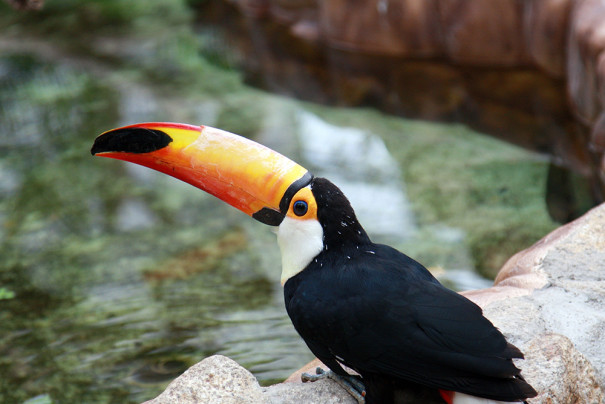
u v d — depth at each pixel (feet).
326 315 14.33
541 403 14.69
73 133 40.24
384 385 14.58
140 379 22.52
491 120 38.29
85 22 54.29
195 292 27.58
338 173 35.14
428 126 38.93
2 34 52.85
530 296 18.39
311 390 15.34
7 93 44.78
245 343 23.98
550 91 38.45
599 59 32.24
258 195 15.30
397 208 32.30
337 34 44.70
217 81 45.44
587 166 33.88
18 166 37.60
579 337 17.17
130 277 28.89
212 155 15.52
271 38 48.98
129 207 34.22
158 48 50.08
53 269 29.68
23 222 33.17
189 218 33.12
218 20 53.26
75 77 46.55
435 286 14.48
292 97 43.14
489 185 33.30
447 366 13.67
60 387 22.45
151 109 42.24
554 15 36.70
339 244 15.02
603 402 16.29
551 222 30.48
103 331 25.27
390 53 43.16
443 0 40.70
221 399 14.93
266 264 29.32
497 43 39.73
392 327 13.96
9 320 26.35
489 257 28.58
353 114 40.91
